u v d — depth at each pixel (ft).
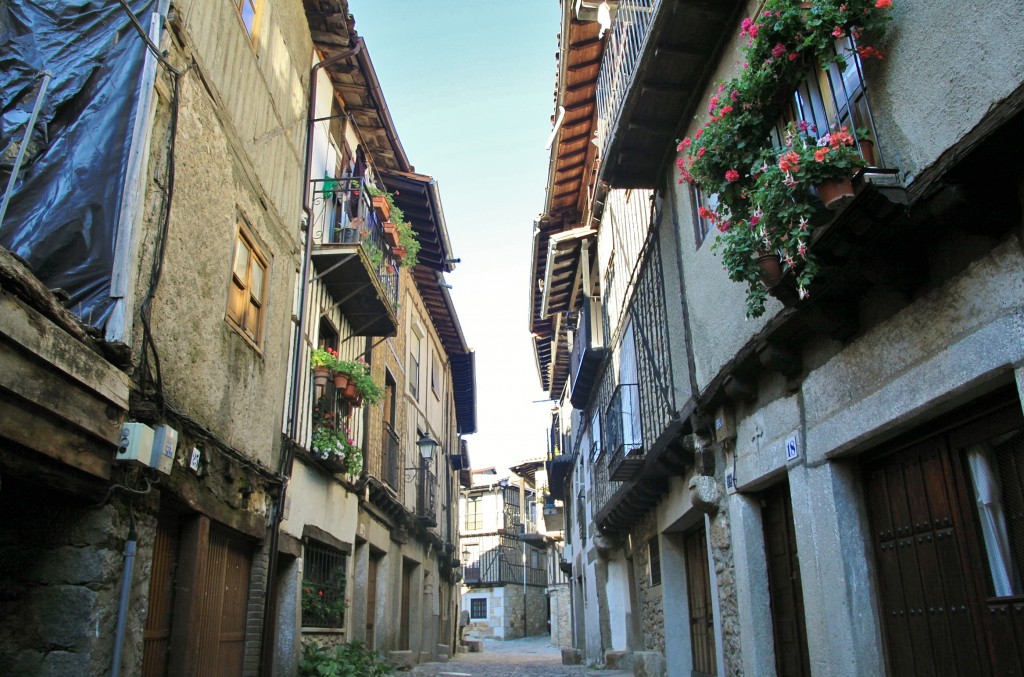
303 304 29.27
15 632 13.96
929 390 12.82
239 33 22.79
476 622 136.77
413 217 48.67
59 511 14.57
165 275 17.38
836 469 16.20
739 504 21.29
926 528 14.16
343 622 34.50
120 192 15.92
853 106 14.79
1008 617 12.01
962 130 11.51
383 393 34.83
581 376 47.70
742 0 20.11
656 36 21.30
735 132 16.78
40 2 17.34
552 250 45.83
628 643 45.83
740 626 21.04
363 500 38.37
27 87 16.61
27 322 12.10
